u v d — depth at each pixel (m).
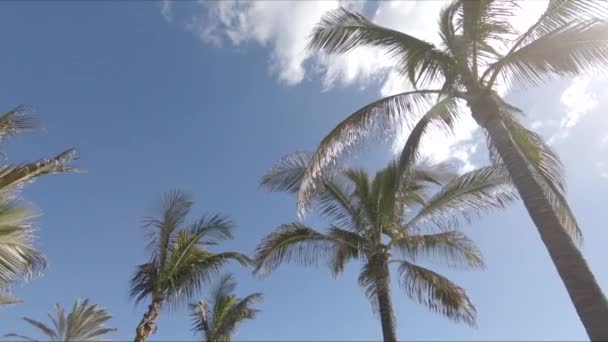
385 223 11.80
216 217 14.01
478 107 7.55
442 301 11.46
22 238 7.19
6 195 6.99
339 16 8.76
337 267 12.59
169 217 13.71
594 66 7.41
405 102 8.65
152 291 12.88
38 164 7.14
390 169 11.91
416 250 12.01
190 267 13.43
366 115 8.58
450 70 7.93
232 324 17.62
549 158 7.75
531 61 7.66
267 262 12.00
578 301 5.16
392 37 8.39
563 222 7.28
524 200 6.35
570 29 7.28
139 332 11.93
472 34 7.82
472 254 12.12
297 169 11.91
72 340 12.94
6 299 9.23
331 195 12.16
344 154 8.69
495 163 8.12
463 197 10.82
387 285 10.85
